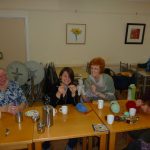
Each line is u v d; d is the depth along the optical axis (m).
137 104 2.08
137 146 1.35
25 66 3.46
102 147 1.71
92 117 1.89
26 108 2.09
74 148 2.50
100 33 4.80
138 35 4.95
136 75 4.35
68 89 2.28
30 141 1.49
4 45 4.51
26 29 4.50
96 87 2.63
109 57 4.98
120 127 1.71
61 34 4.66
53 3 4.45
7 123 1.74
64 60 4.82
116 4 4.68
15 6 4.34
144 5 4.79
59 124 1.75
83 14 4.62
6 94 2.24
